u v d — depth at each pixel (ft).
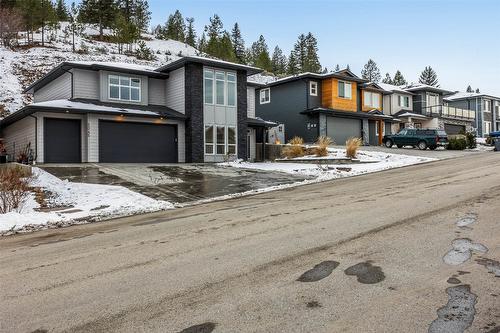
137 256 18.49
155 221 28.19
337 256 16.84
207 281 14.58
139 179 51.78
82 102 70.69
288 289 13.50
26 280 15.74
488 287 13.08
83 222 29.94
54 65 135.95
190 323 11.28
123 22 183.32
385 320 11.09
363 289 13.28
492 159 65.46
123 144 71.56
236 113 82.64
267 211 28.94
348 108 114.32
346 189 39.09
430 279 13.93
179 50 232.94
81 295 13.76
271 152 89.35
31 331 11.18
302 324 11.00
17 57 136.67
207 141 78.48
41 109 62.44
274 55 304.09
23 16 157.17
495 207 25.25
